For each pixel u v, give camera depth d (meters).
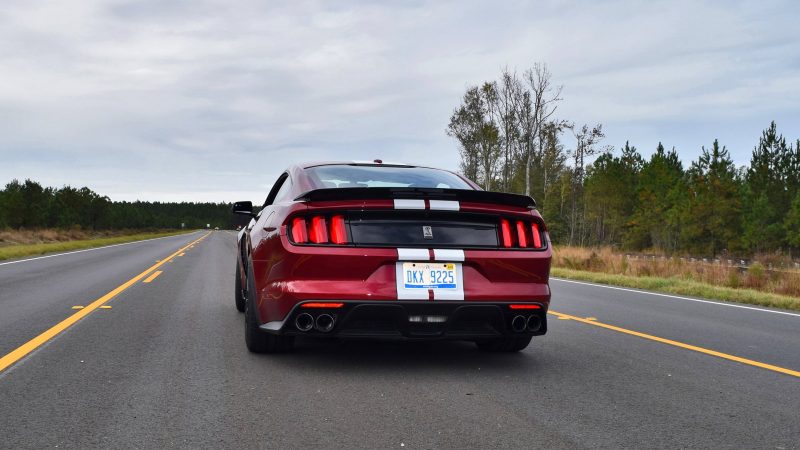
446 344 5.03
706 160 61.19
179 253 22.11
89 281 10.51
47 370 3.94
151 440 2.65
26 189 47.12
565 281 13.02
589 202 60.88
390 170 4.82
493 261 3.92
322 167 4.77
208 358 4.34
